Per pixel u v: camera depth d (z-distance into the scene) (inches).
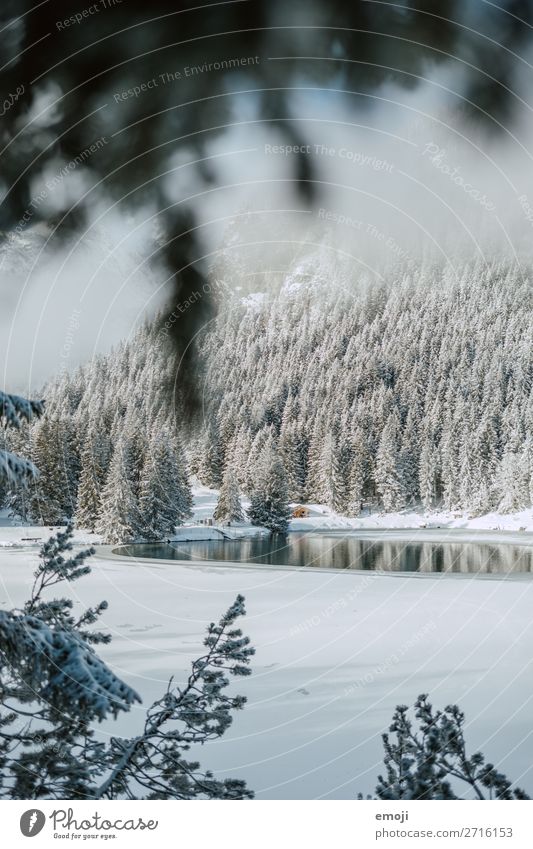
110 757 126.3
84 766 114.7
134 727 271.1
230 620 152.4
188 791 125.8
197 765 132.0
